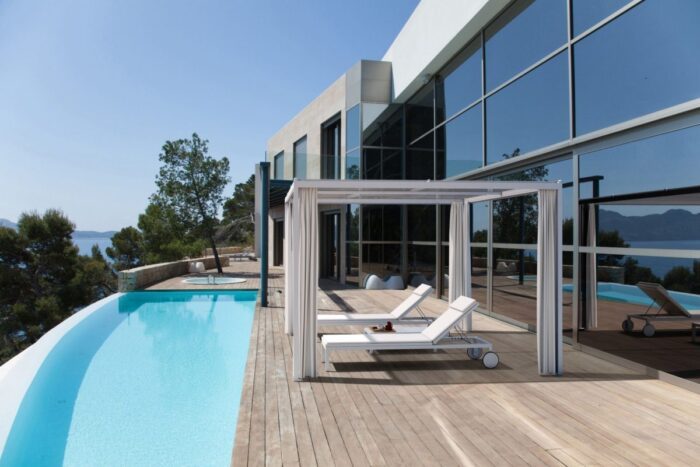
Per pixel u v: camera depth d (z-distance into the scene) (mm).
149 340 9070
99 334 9578
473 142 10516
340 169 15531
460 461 3463
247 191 51000
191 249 23609
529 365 6234
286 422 4230
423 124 13445
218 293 14961
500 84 9297
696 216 4941
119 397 5910
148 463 4152
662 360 5477
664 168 5395
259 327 8789
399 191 7156
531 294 8469
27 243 21891
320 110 18797
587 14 6738
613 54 6215
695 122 4961
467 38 10438
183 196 22094
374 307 11391
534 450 3654
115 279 28750
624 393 5066
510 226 9203
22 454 4391
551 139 7648
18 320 20875
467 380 5562
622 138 6066
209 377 6727
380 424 4184
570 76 7062
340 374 5812
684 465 3410
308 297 5609
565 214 7348
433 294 13172
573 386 5328
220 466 4074
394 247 15305
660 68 5430
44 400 5805
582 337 6957
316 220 5688
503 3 8844
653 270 5570
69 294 22156
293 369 5551
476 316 10164
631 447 3717
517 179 8812
